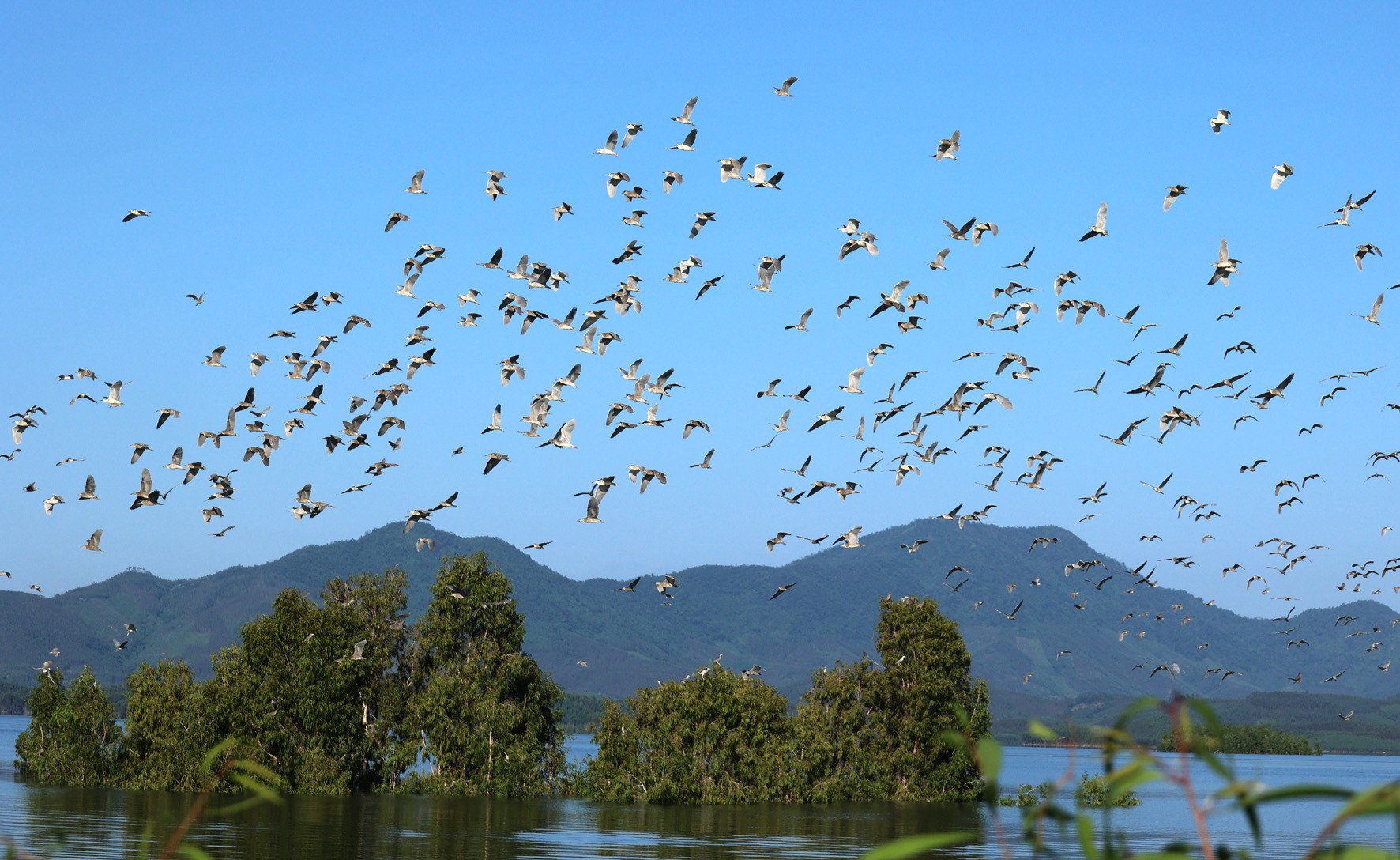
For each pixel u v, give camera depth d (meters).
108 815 109.19
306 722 140.50
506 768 144.25
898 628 151.50
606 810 128.38
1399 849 7.28
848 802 144.75
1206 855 8.13
